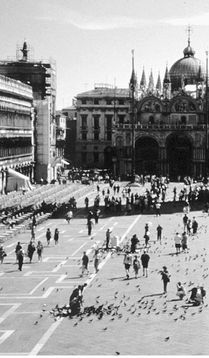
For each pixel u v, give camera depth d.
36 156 143.75
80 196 115.12
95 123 198.00
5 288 44.84
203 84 187.38
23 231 72.44
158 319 36.50
